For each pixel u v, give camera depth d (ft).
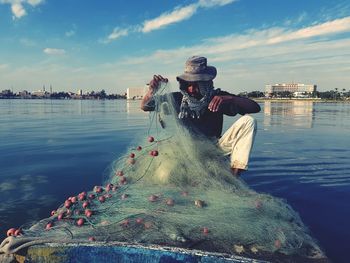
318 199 15.55
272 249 8.71
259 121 74.59
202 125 14.33
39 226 10.07
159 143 13.76
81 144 34.78
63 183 18.40
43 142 36.55
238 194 11.84
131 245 8.31
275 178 19.86
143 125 59.31
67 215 10.77
